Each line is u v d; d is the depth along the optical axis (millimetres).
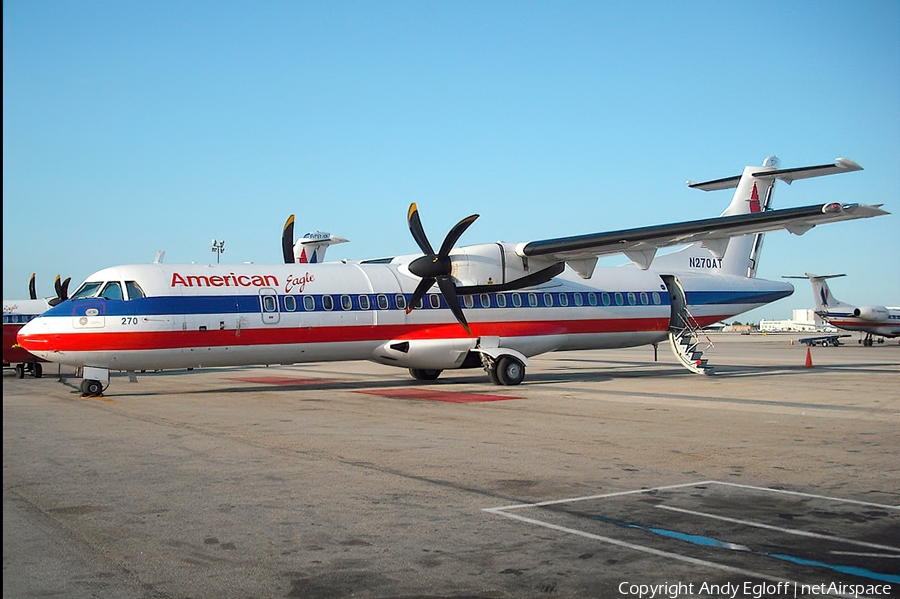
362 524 6395
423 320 20078
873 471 8570
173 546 5789
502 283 20328
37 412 14547
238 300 18016
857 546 5730
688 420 13039
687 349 23734
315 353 19000
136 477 8297
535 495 7434
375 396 17672
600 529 6215
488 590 4863
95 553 5617
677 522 6414
